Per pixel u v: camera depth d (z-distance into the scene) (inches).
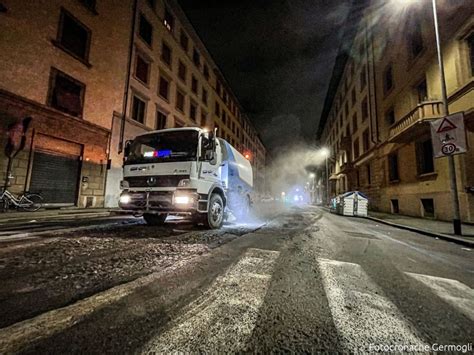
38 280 100.7
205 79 1106.7
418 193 484.1
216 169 267.7
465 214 358.0
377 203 704.4
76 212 398.0
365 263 144.4
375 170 720.3
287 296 91.4
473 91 343.3
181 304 81.9
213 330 66.8
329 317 76.3
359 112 919.7
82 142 484.7
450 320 76.8
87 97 500.1
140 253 148.1
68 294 87.8
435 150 279.7
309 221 415.8
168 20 812.0
